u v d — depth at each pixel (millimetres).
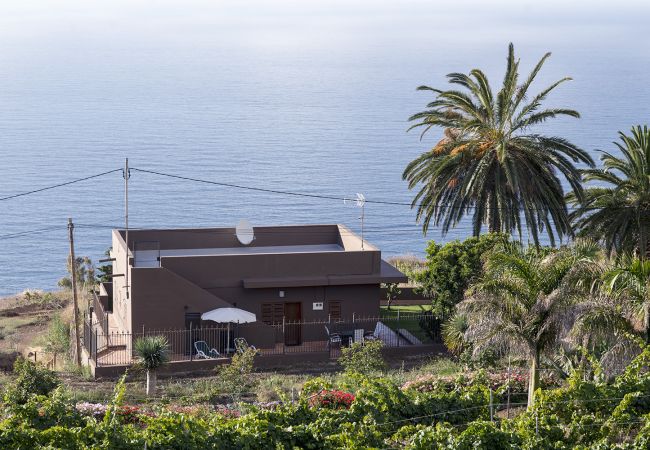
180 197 186625
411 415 21203
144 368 31312
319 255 39281
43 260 131875
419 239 142375
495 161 42062
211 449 18484
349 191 191750
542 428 19969
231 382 31031
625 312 25391
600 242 39156
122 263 39688
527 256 26625
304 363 36406
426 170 43219
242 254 38750
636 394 21047
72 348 40375
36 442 17656
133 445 17969
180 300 37125
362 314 40062
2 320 53625
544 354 25234
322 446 19172
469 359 31125
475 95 43531
